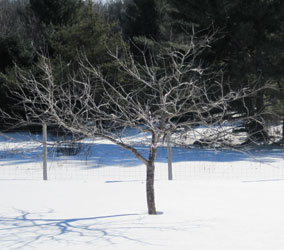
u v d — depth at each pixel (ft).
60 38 99.55
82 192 31.65
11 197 29.68
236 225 20.76
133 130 62.54
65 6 129.70
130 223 21.56
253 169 50.96
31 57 110.93
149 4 124.26
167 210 24.81
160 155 65.82
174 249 17.01
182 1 79.30
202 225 20.88
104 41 93.04
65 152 63.93
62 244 17.88
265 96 87.10
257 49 76.84
